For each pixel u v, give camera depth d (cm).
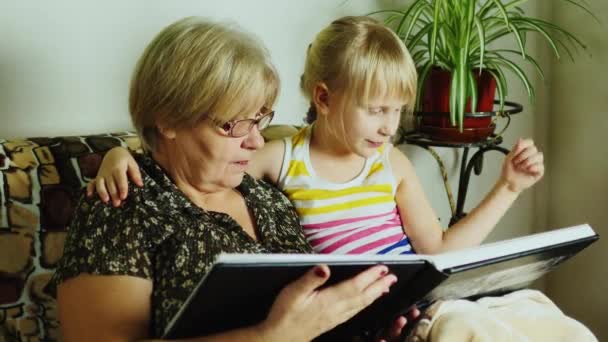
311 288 75
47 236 108
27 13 125
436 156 172
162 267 91
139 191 93
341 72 118
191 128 96
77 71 133
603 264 192
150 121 97
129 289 86
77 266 87
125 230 89
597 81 185
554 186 207
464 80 148
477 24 145
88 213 92
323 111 124
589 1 183
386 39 118
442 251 130
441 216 198
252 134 99
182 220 93
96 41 134
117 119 140
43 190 109
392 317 97
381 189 129
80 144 118
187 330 79
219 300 74
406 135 170
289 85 163
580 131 194
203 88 92
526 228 213
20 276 105
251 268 70
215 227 97
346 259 78
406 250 129
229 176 101
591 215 194
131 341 85
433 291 92
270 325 78
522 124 203
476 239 129
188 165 99
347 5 168
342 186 127
